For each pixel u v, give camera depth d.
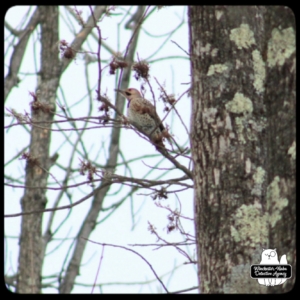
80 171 11.78
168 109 11.77
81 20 11.51
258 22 9.27
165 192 11.79
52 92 19.83
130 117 15.03
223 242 8.61
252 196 8.68
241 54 9.12
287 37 8.48
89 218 20.30
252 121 8.92
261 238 8.53
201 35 9.34
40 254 19.12
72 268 19.69
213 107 9.05
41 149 19.34
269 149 8.38
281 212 8.11
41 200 19.31
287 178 8.14
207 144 8.98
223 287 8.46
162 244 11.31
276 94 8.41
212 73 9.16
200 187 8.95
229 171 8.80
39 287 18.84
